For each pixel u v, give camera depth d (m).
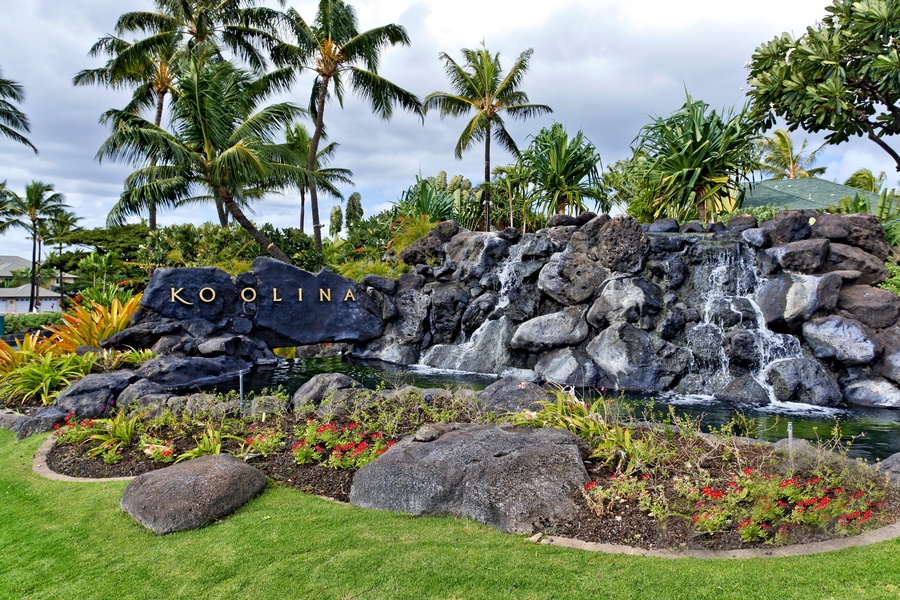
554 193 18.03
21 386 9.27
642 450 4.88
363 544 3.80
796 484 4.27
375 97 23.89
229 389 11.17
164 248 20.88
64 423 7.57
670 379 10.71
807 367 9.80
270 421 6.94
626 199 22.30
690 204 15.71
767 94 15.61
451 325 14.34
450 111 25.83
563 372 11.55
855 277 10.61
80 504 4.73
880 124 15.70
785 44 15.52
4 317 23.98
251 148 18.89
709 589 3.15
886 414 8.77
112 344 12.41
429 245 15.81
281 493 4.86
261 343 14.23
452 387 10.86
